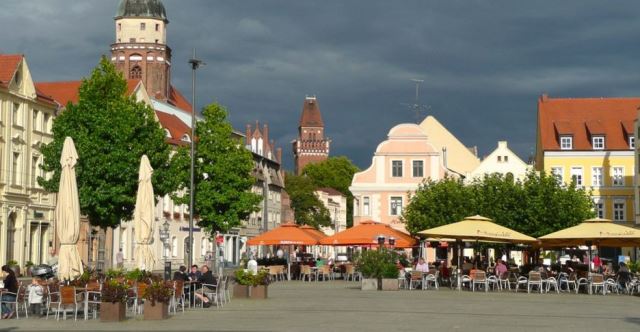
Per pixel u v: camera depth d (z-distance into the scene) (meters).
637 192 82.19
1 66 61.41
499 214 61.22
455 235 42.84
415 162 86.38
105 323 24.86
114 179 50.31
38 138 65.44
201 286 32.72
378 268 45.34
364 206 86.44
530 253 62.41
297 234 56.56
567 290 44.84
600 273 47.22
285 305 33.12
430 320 26.12
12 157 61.06
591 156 90.38
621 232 42.81
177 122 95.56
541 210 60.00
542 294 42.66
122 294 25.62
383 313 28.94
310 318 26.78
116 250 76.00
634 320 26.78
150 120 52.19
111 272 31.58
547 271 46.84
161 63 126.12
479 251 65.44
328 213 147.12
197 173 60.22
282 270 58.50
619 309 31.97
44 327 23.53
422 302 35.09
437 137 107.56
